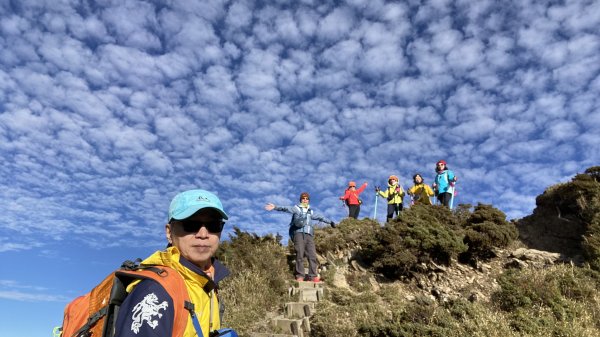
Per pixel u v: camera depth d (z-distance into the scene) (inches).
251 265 467.2
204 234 69.4
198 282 65.9
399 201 574.9
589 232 414.9
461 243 430.6
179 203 70.6
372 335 329.7
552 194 508.7
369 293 402.0
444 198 552.1
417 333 308.2
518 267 414.0
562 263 392.2
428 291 405.4
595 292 339.9
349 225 549.0
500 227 458.0
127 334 51.9
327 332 342.0
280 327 367.6
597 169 493.7
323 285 438.9
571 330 285.6
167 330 53.6
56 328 67.2
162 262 64.4
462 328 301.4
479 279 405.7
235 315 382.6
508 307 339.6
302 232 452.8
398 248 431.2
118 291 58.5
